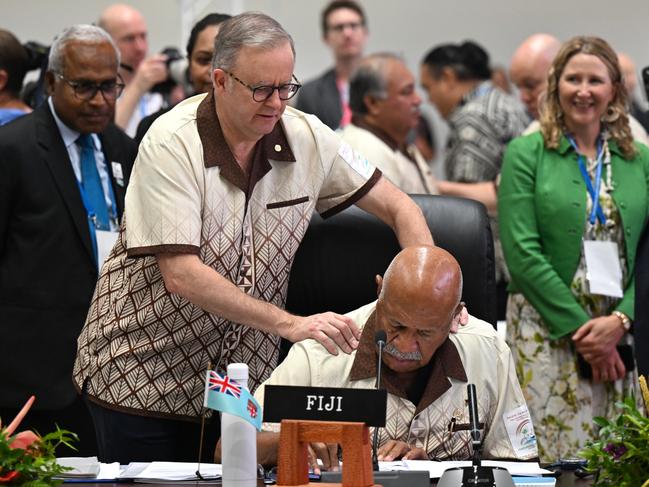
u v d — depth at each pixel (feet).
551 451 22.21
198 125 16.44
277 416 12.54
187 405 17.29
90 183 22.36
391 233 17.74
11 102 26.25
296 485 12.23
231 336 17.19
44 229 21.62
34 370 21.62
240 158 16.81
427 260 14.82
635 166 22.75
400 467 14.44
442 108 33.30
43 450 12.30
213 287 15.99
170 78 29.91
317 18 38.11
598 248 22.22
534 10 38.29
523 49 29.09
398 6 38.73
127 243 16.44
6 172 21.43
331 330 15.62
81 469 14.38
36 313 21.58
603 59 22.52
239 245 16.93
